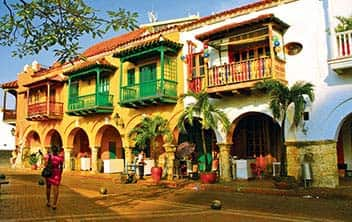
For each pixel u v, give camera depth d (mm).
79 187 16234
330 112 13250
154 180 17312
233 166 16828
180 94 16953
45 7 6633
